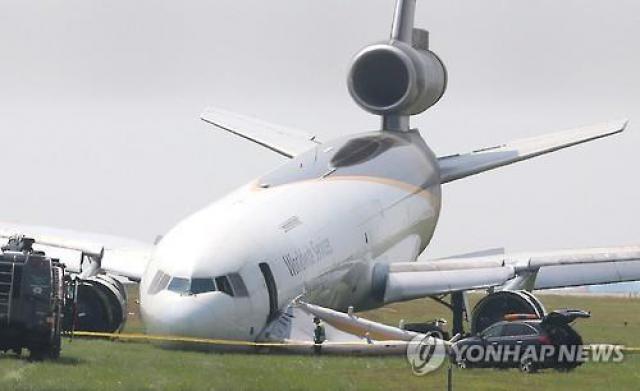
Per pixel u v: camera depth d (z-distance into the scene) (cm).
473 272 18088
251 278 15250
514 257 18188
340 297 17788
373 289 18625
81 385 11494
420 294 18162
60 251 17800
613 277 17862
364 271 18338
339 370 13325
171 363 13288
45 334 12862
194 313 14775
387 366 13775
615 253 18112
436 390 12112
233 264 15200
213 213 16438
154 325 15025
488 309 16788
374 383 12425
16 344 12912
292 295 15888
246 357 14300
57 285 13150
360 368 13538
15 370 12169
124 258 17750
